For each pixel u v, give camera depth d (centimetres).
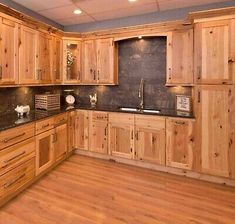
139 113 350
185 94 368
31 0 313
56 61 390
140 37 377
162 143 335
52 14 375
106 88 436
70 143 397
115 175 326
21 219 219
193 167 313
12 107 338
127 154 365
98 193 272
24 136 271
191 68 330
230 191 281
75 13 370
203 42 293
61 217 223
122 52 415
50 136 331
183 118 315
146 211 236
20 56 298
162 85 385
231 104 283
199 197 266
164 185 296
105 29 413
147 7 346
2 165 236
